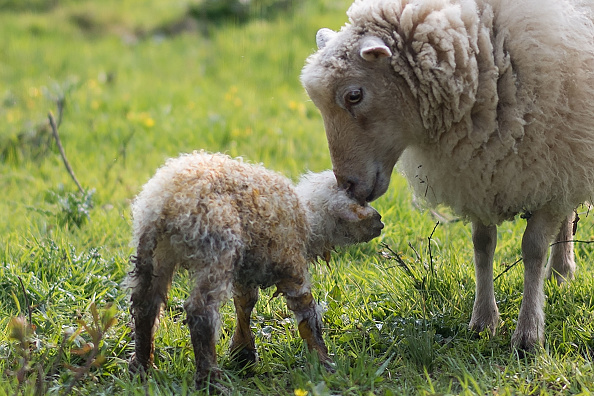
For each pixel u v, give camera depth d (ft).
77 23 99.50
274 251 23.15
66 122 57.93
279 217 23.18
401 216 37.58
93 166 47.96
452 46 24.82
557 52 24.98
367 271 31.35
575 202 26.71
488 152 25.64
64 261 31.22
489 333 26.91
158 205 22.31
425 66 24.95
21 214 39.55
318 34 28.58
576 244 35.17
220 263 21.86
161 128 56.24
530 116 25.07
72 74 75.97
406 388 22.41
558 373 23.25
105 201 41.98
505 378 23.13
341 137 26.14
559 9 25.53
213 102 64.90
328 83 25.62
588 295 29.07
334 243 25.98
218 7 97.71
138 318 23.30
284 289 23.76
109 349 25.29
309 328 23.88
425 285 29.17
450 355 25.40
